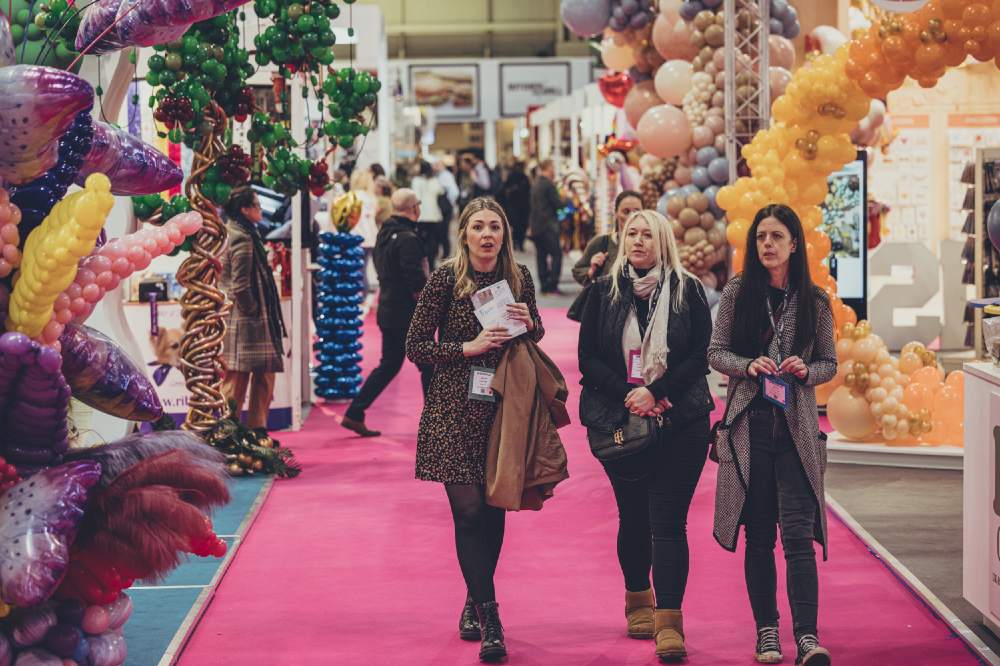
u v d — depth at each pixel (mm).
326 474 9508
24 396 4066
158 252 4473
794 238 5340
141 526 4262
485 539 5473
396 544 7465
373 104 9016
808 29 14453
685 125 13039
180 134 8562
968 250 14047
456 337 5488
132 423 8422
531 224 24344
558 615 6082
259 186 11562
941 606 6023
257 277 9938
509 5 49312
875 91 9195
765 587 5324
